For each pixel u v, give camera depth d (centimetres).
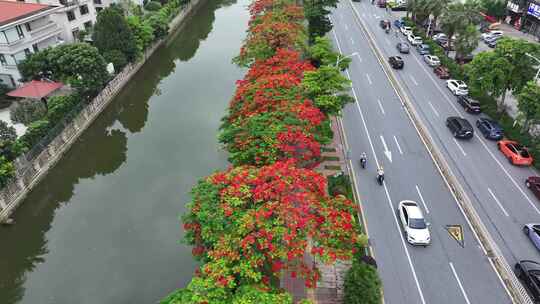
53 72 4300
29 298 2453
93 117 4316
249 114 2677
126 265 2602
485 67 3919
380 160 3503
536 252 2592
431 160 3525
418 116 4250
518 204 3027
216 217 1762
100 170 3747
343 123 4091
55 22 5247
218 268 1573
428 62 5625
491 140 3847
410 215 2691
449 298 2270
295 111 2600
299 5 6062
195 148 3850
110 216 3069
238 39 6981
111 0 6719
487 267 2472
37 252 2819
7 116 4084
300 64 3612
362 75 5238
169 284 2444
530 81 3631
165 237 2817
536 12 6228
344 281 2120
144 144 3981
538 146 3472
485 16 7038
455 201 3027
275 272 1767
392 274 2409
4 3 4781
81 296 2403
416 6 6556
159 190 3309
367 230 2731
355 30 7119
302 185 1936
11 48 4306
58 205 3309
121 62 4938
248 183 1925
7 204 3014
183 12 8125
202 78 5428
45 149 3516
